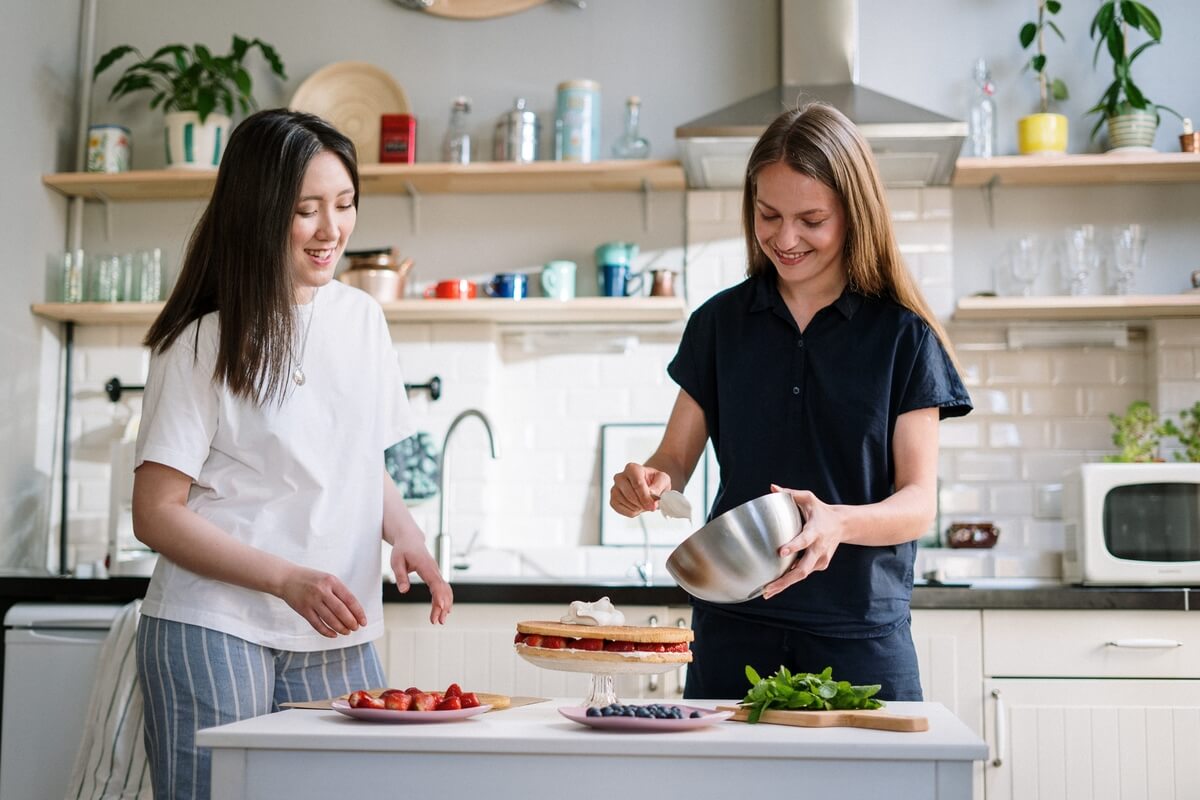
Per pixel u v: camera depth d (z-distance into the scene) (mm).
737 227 4016
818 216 1879
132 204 4246
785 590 1890
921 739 1370
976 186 3984
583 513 4031
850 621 1872
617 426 4047
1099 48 3951
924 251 3934
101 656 3086
